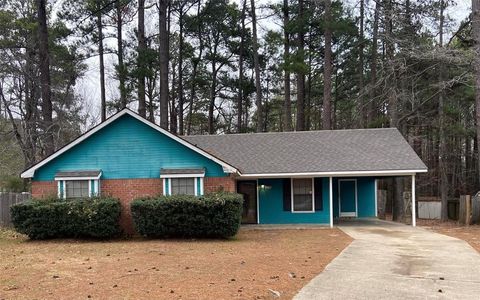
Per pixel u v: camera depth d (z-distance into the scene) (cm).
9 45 2800
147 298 727
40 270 972
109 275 911
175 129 3947
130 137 1808
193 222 1555
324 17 2736
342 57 3594
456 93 2723
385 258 1130
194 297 734
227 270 961
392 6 2397
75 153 1808
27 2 2841
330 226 1988
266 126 4703
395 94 2383
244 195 2155
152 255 1192
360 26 3183
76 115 3631
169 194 1764
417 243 1414
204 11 3550
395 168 1928
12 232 1798
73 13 2916
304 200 2131
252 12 3362
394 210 2609
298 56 2836
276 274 921
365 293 773
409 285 833
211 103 3922
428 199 3766
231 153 2198
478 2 1933
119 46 3234
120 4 2944
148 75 2739
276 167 2025
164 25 2567
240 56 3788
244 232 1820
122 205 1681
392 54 2458
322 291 785
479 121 1962
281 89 4556
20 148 3197
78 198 1667
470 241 1461
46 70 2227
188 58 3897
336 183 2480
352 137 2270
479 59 1920
